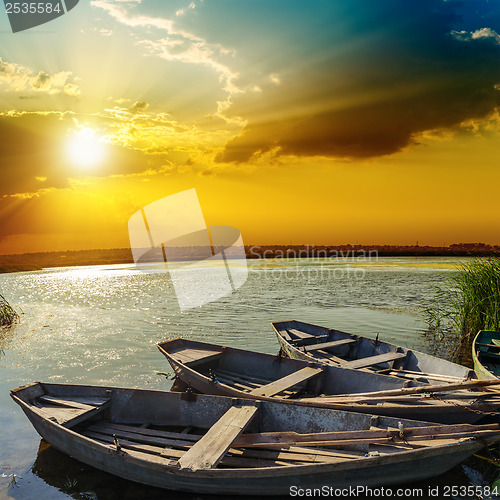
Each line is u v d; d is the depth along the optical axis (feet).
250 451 21.34
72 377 35.68
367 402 24.45
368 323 56.34
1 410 28.89
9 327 57.47
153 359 40.83
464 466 21.38
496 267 46.50
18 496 19.24
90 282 135.13
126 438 23.47
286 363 31.99
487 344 36.76
